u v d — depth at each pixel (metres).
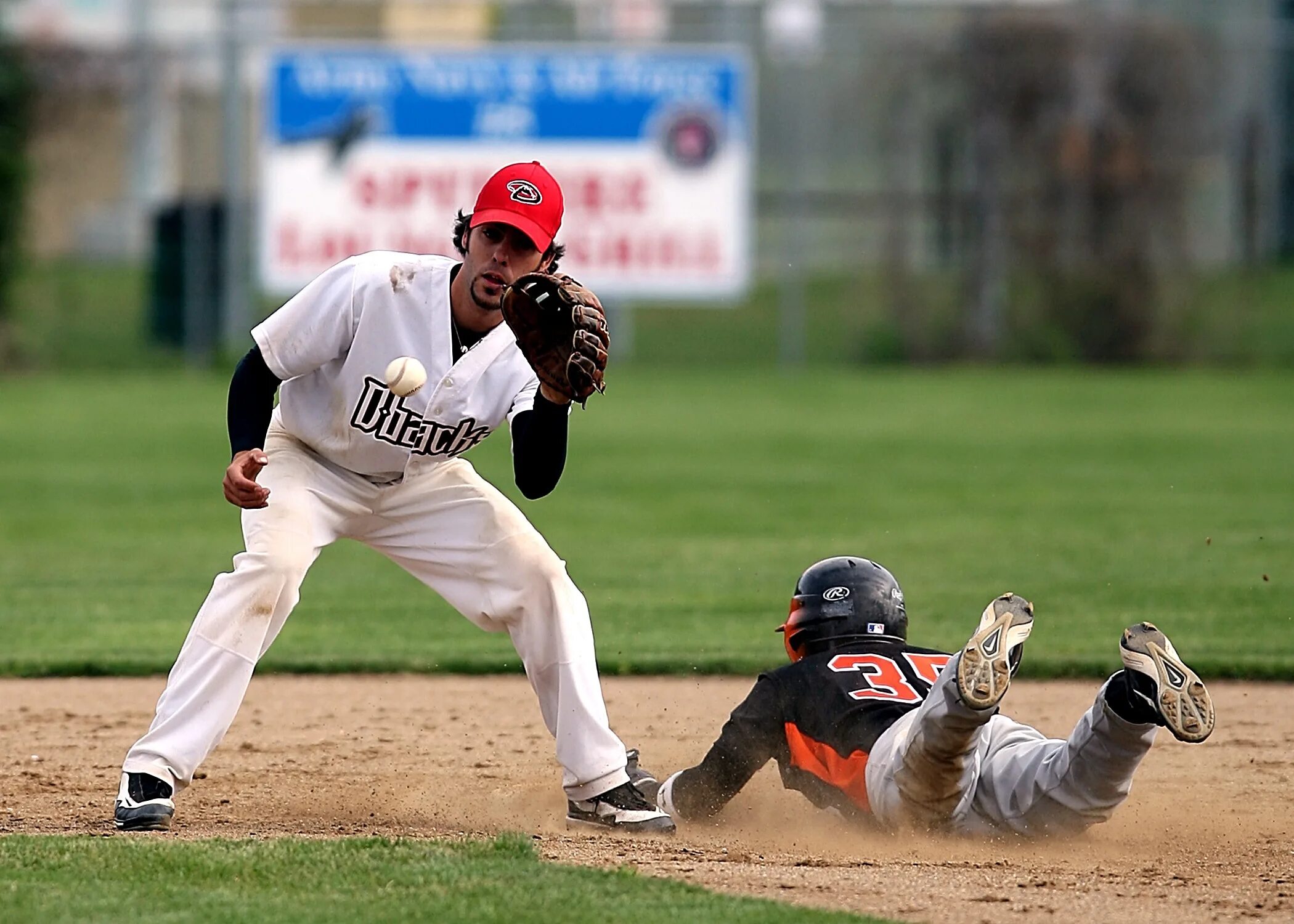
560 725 19.30
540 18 113.50
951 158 103.44
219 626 18.59
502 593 19.25
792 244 109.19
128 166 109.62
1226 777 22.91
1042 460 63.59
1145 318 101.81
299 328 18.08
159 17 122.50
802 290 105.75
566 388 17.34
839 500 53.78
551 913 14.65
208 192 110.19
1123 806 20.97
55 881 15.62
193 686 18.59
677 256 94.75
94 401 86.69
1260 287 101.88
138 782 18.50
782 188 117.69
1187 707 16.91
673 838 18.88
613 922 14.42
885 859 17.75
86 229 109.50
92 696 28.41
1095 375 97.94
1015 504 52.25
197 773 22.91
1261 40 101.88
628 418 79.94
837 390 91.38
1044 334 103.19
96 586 39.34
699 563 42.06
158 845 17.12
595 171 94.25
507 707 27.91
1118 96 101.69
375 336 18.06
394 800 21.27
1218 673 29.64
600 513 51.38
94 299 108.19
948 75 103.00
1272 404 82.25
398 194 93.88
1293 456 63.84
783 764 19.48
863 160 120.44
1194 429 72.94
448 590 19.62
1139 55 101.38
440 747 24.88
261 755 24.27
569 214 94.31
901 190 104.31
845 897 15.77
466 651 32.41
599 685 19.55
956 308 104.06
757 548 44.34
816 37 104.69
